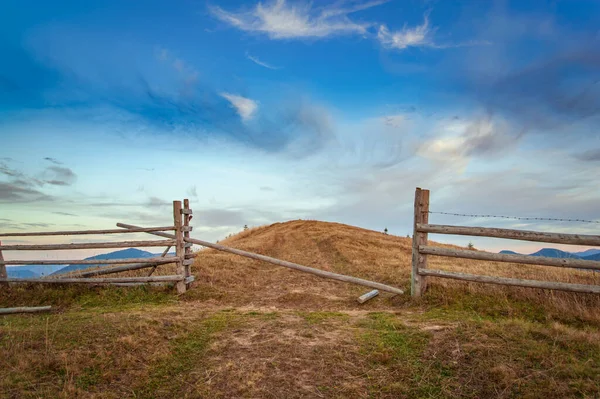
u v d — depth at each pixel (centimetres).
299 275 1205
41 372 459
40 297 888
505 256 712
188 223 973
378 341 540
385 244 1903
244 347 543
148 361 500
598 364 439
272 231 3008
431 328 568
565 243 666
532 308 673
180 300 878
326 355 505
